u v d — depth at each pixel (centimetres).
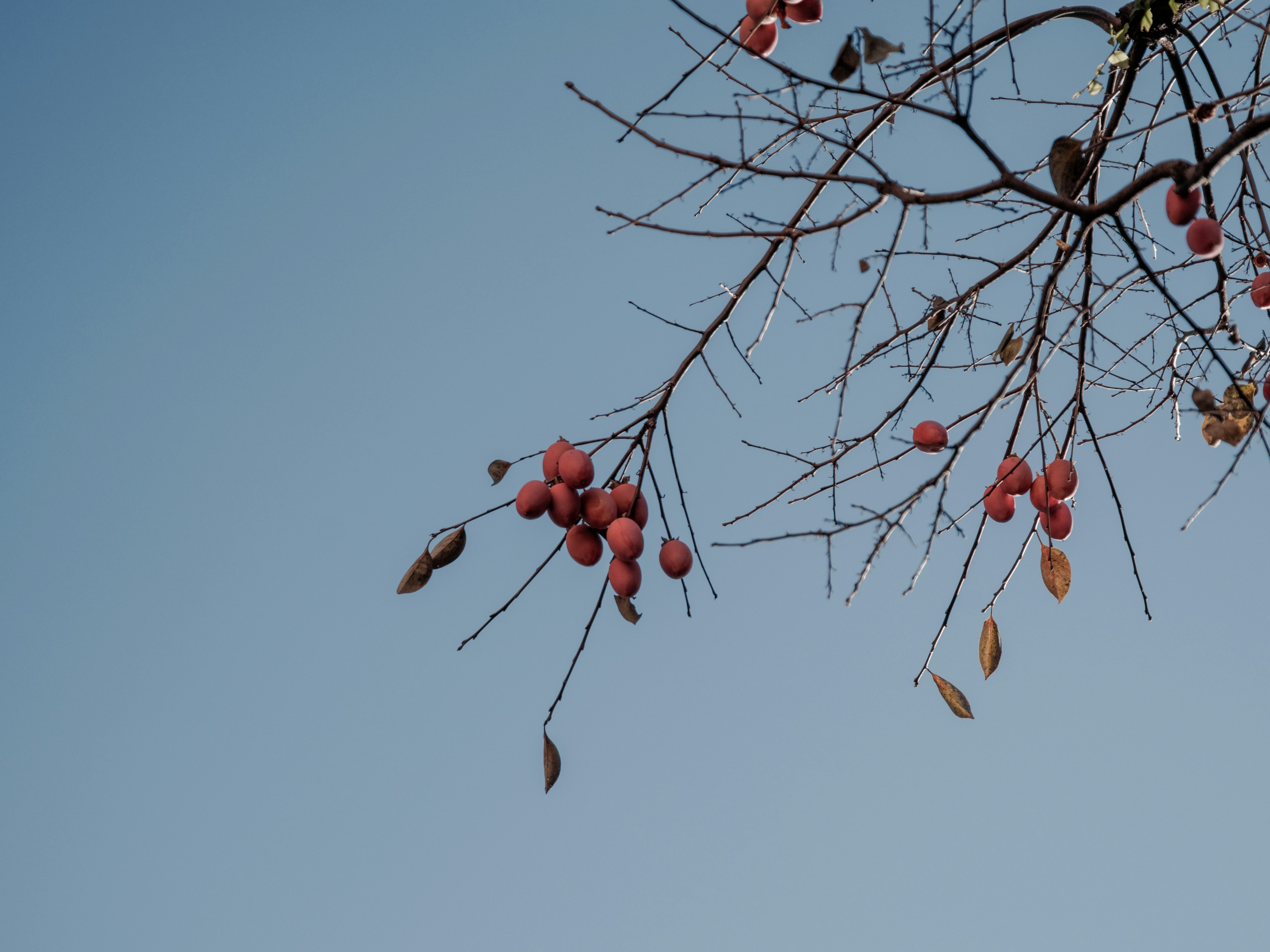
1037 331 414
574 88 412
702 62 427
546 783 437
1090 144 445
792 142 444
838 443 450
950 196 406
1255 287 444
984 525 447
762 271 444
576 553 439
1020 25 450
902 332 454
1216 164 403
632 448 442
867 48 404
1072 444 444
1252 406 404
